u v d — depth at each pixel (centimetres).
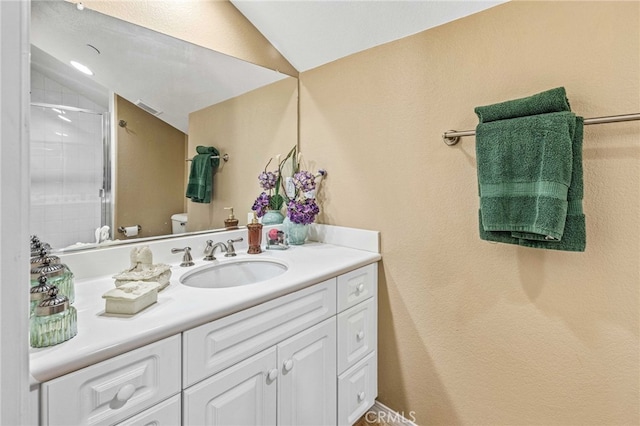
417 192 139
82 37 114
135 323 78
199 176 148
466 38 124
